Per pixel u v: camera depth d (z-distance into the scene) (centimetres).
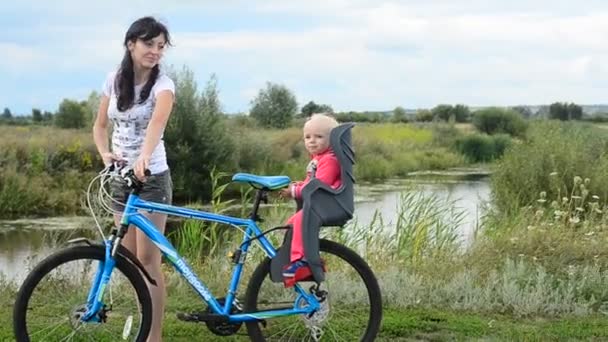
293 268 466
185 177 2322
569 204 1073
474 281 704
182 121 2327
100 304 452
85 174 2217
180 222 969
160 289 483
